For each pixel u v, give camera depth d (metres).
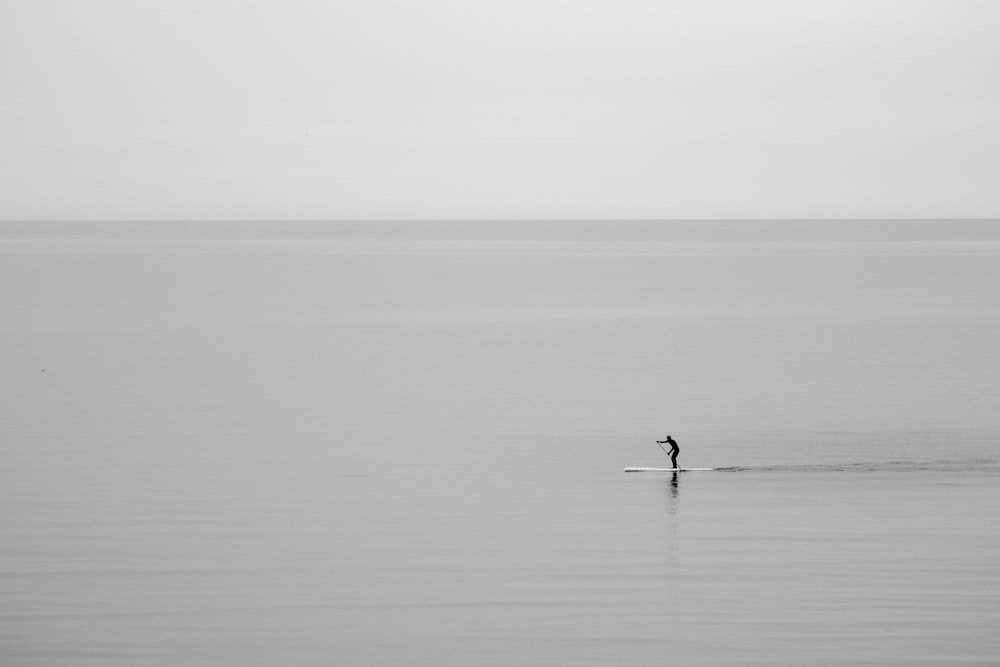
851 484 142.38
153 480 143.88
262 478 145.50
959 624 99.94
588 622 101.00
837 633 98.38
